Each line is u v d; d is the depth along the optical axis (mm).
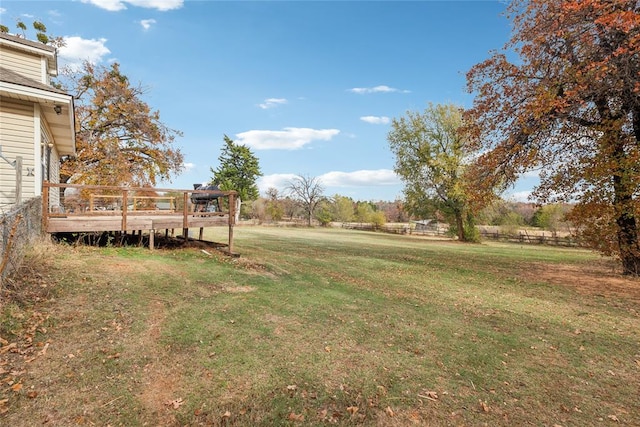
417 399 3369
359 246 18547
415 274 10289
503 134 11461
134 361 3648
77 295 5094
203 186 15039
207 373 3574
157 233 14469
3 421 2621
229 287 6734
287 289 7094
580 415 3229
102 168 19734
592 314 6586
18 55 10219
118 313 4727
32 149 8602
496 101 11586
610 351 4801
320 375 3715
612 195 10125
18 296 4570
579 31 9281
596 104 10180
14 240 5031
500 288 8781
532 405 3371
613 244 11023
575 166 11180
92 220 8320
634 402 3500
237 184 50969
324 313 5754
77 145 18891
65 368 3375
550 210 34938
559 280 10070
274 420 2934
